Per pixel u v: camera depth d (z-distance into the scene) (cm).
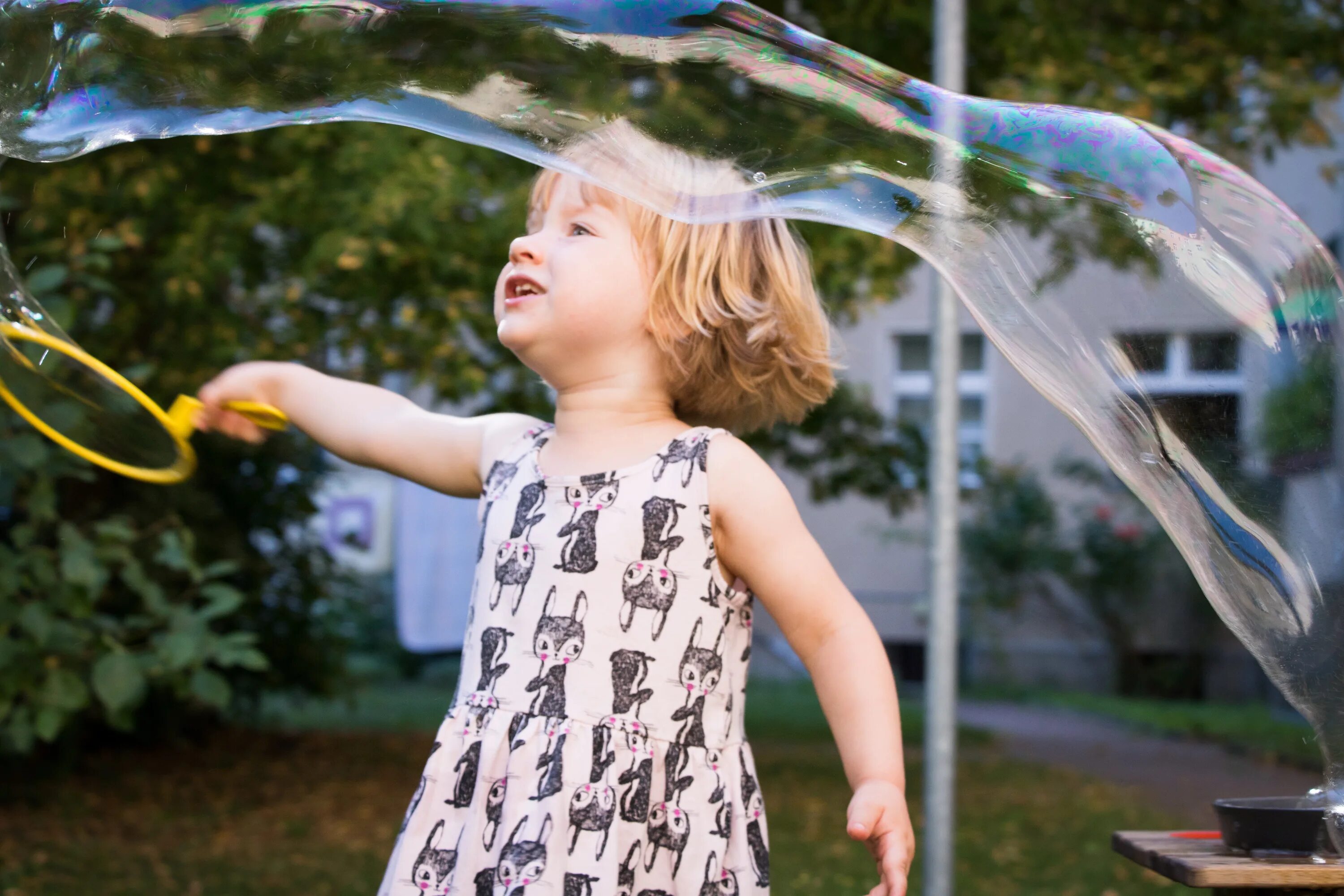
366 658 1099
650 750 121
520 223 432
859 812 115
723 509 126
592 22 126
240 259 460
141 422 145
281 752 625
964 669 1062
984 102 130
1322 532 116
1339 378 117
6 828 440
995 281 126
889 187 127
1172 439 119
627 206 131
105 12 125
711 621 125
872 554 1093
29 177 395
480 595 130
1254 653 122
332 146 440
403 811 484
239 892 354
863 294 514
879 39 466
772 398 145
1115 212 122
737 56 127
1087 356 122
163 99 127
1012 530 1030
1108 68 471
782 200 127
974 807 496
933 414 227
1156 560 1012
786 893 346
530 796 117
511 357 461
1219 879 119
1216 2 502
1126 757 660
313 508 636
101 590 253
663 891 119
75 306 236
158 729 609
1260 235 120
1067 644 1051
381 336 459
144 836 434
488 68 127
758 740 680
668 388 136
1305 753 635
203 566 546
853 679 124
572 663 121
